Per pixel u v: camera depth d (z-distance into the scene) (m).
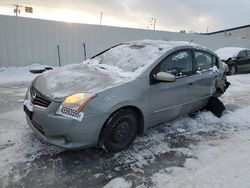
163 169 2.92
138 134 3.51
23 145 3.24
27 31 9.52
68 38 10.48
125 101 3.01
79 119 2.70
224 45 17.36
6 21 9.02
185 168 2.97
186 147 3.53
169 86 3.66
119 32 11.70
